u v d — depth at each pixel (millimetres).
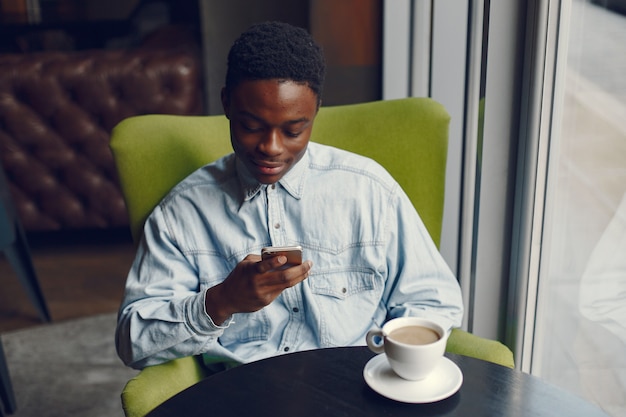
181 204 1270
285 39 1048
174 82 2961
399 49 2332
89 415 1980
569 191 1547
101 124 2963
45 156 2957
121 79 2912
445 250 2010
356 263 1272
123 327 1155
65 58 2936
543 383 949
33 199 3025
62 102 2895
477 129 1585
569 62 1466
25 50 4148
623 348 1422
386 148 1425
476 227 1615
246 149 1095
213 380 980
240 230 1263
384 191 1286
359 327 1260
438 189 1417
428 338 933
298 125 1077
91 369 2225
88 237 3395
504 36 1455
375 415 886
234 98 1070
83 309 2654
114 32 4477
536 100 1464
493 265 1652
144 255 1250
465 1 1824
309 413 897
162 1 4969
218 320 1084
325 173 1289
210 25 3246
